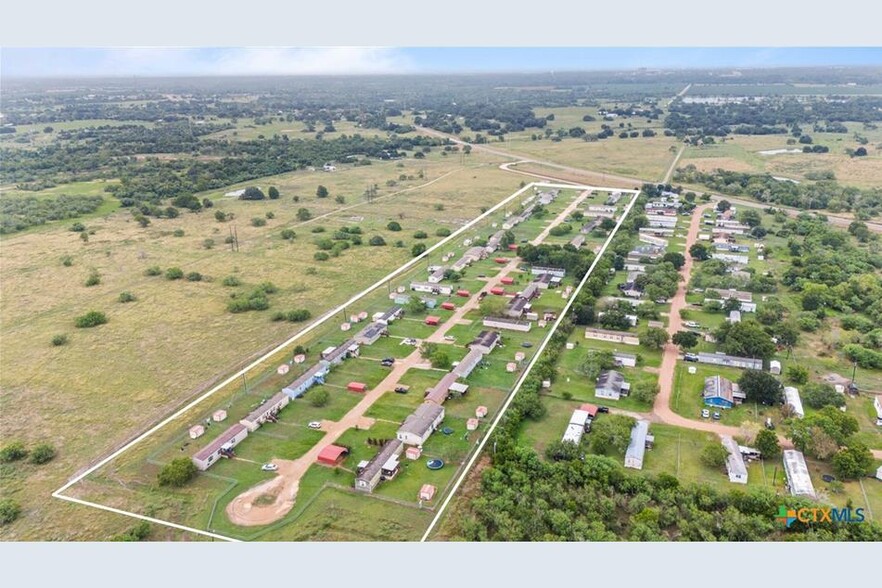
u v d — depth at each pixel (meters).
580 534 64.88
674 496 70.25
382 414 90.56
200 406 93.38
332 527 68.06
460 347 111.25
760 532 65.00
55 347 113.88
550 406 92.81
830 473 76.75
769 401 91.44
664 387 97.38
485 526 68.50
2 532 67.62
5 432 87.44
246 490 74.56
